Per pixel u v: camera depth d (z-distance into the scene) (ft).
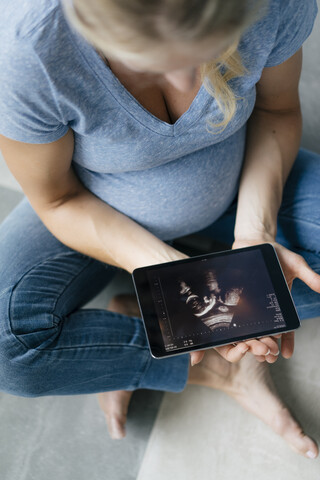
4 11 2.29
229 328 3.00
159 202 3.47
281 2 2.65
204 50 1.77
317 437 4.14
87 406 4.45
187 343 2.97
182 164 3.28
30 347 3.46
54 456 4.28
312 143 5.20
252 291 3.07
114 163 3.09
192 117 2.84
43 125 2.68
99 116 2.69
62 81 2.43
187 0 1.57
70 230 3.49
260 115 3.76
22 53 2.30
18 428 4.42
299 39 2.98
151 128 2.81
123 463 4.20
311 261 3.98
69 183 3.42
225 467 4.10
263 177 3.66
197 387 4.46
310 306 3.90
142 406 4.42
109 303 4.78
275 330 3.00
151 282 3.10
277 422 4.05
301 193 3.98
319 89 5.40
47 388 3.59
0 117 2.63
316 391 4.32
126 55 1.80
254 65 2.84
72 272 3.82
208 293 3.07
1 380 3.52
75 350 3.60
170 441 4.25
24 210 4.06
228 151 3.41
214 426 4.27
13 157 2.94
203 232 4.43
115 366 3.73
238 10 1.67
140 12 1.61
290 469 4.02
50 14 2.22
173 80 2.09
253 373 4.14
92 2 1.64
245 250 3.18
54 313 3.62
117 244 3.43
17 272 3.66
